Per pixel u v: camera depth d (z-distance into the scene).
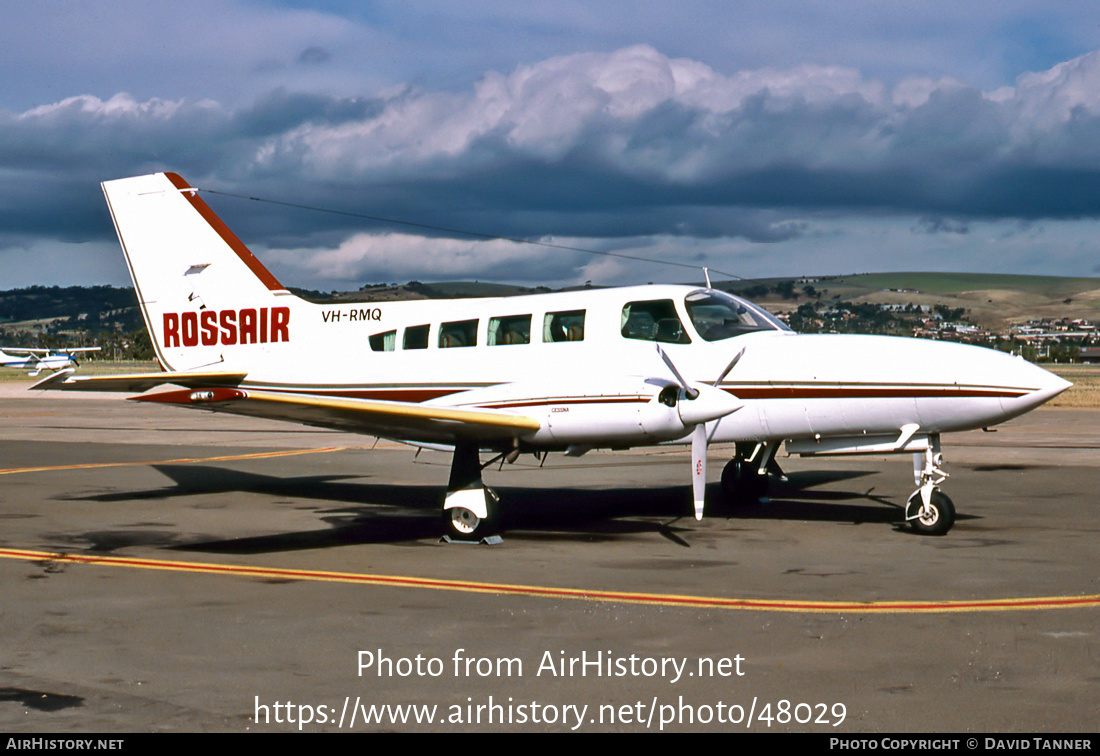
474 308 11.48
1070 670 5.17
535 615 6.45
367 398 11.74
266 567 8.20
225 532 10.14
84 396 47.88
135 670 5.27
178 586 7.44
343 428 10.34
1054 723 4.41
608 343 10.66
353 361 11.92
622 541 9.46
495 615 6.46
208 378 12.05
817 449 10.56
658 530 10.09
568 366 10.71
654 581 7.53
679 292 10.73
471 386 11.08
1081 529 9.94
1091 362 131.38
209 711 4.65
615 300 10.82
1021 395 9.36
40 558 8.65
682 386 9.08
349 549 9.11
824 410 10.12
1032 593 7.02
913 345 10.05
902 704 4.68
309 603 6.84
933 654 5.48
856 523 10.49
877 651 5.55
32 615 6.50
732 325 10.71
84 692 4.91
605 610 6.58
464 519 9.48
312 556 8.73
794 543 9.27
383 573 7.92
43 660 5.45
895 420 9.92
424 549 9.09
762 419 10.39
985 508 11.37
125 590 7.30
